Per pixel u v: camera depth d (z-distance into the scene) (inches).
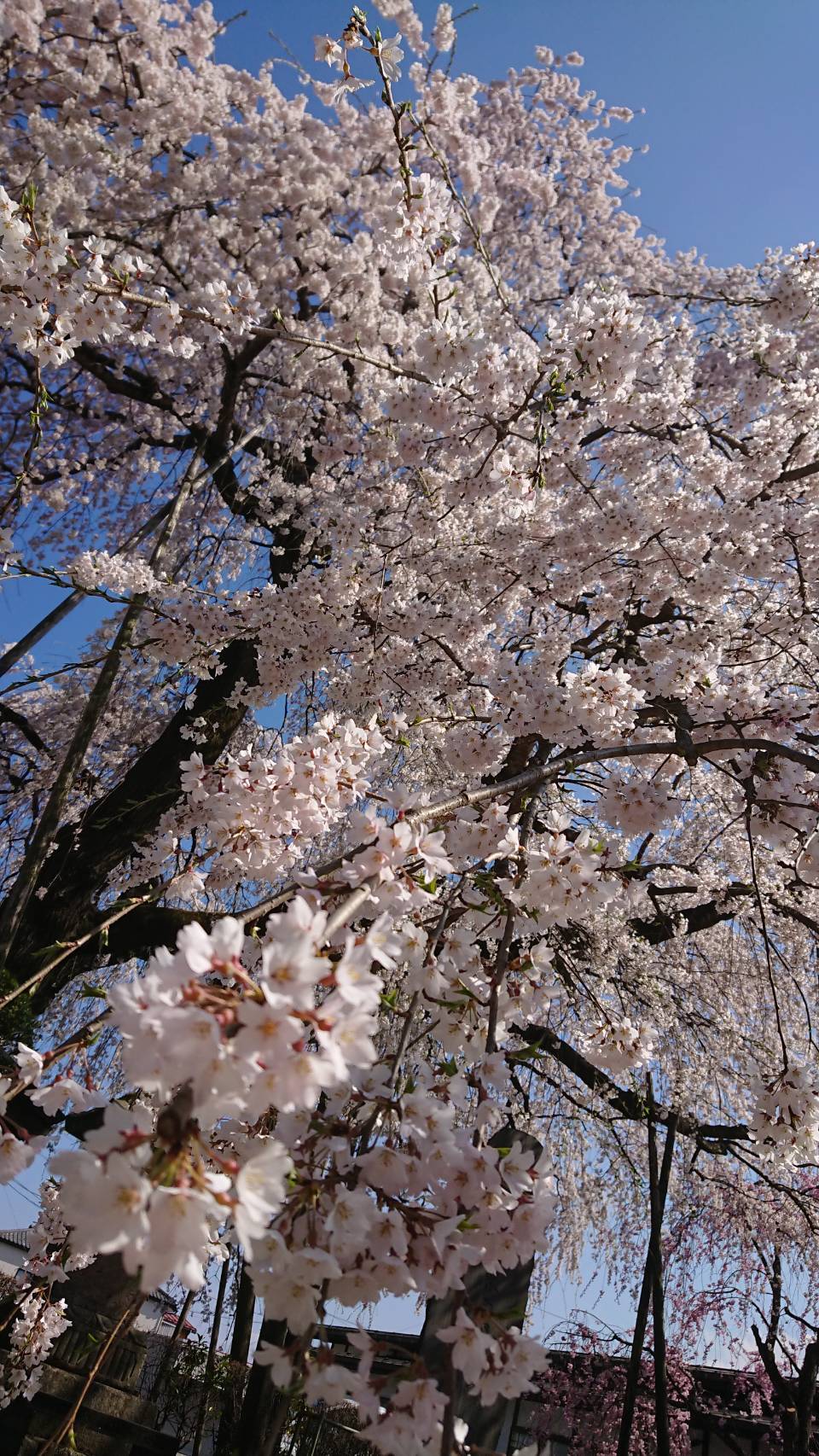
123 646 221.0
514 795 116.6
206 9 438.3
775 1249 316.2
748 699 154.3
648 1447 377.1
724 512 227.3
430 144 155.8
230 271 422.9
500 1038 92.7
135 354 417.4
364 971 49.8
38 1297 154.3
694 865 271.3
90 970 293.1
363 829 81.6
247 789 122.6
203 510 394.9
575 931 245.9
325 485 353.4
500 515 262.7
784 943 292.2
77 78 409.1
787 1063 108.3
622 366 163.3
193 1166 45.4
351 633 231.3
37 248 135.0
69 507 431.5
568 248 510.0
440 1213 64.7
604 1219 312.3
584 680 143.6
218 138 425.7
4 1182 63.8
